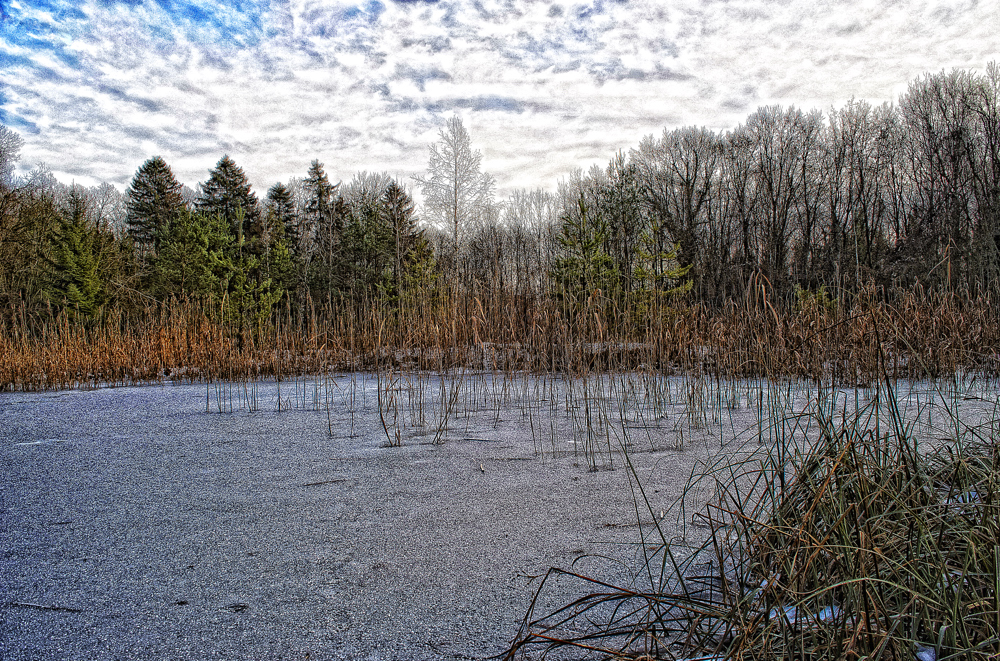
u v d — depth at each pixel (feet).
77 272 48.34
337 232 99.76
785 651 4.20
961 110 73.61
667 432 13.43
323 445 12.52
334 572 6.25
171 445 12.69
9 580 6.12
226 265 51.65
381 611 5.40
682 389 19.26
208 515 8.15
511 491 9.09
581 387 19.89
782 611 4.28
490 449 11.96
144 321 34.68
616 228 40.55
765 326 16.51
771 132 96.73
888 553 5.01
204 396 20.54
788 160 94.63
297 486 9.52
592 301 20.20
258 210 110.32
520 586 5.89
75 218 51.31
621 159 50.80
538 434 13.41
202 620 5.25
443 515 8.02
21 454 12.00
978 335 20.47
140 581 6.07
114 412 17.19
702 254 83.20
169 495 9.11
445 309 23.16
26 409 17.97
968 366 18.80
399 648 4.77
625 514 8.00
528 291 23.62
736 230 100.07
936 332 19.42
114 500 8.88
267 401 19.12
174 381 25.90
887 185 79.25
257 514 8.16
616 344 19.69
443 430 13.94
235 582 6.03
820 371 14.89
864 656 3.77
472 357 23.03
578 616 5.27
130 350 27.32
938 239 49.67
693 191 101.55
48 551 6.89
